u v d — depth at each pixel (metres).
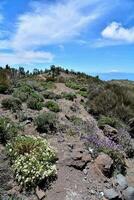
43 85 27.23
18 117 12.47
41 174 8.24
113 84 20.91
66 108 16.38
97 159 9.70
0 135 10.02
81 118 14.57
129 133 14.43
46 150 9.22
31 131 11.38
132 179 9.86
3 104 13.57
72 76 54.69
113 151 10.60
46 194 7.88
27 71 48.00
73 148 10.41
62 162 9.24
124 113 16.22
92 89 22.78
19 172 8.34
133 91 20.20
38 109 14.19
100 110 16.58
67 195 7.94
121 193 8.79
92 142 11.30
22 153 9.07
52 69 55.41
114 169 9.82
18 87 18.41
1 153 9.23
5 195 7.60
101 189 8.60
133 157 11.85
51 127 11.97
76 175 8.91
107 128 13.35
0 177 8.16
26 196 7.81
